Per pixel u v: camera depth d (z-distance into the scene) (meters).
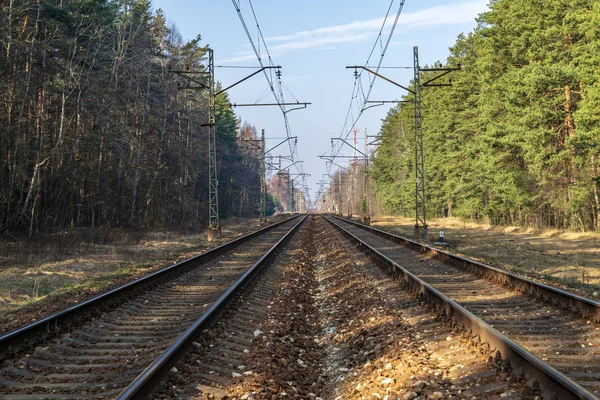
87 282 14.84
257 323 9.63
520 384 5.46
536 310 10.21
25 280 15.00
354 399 6.27
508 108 38.72
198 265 18.64
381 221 74.88
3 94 28.88
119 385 6.00
